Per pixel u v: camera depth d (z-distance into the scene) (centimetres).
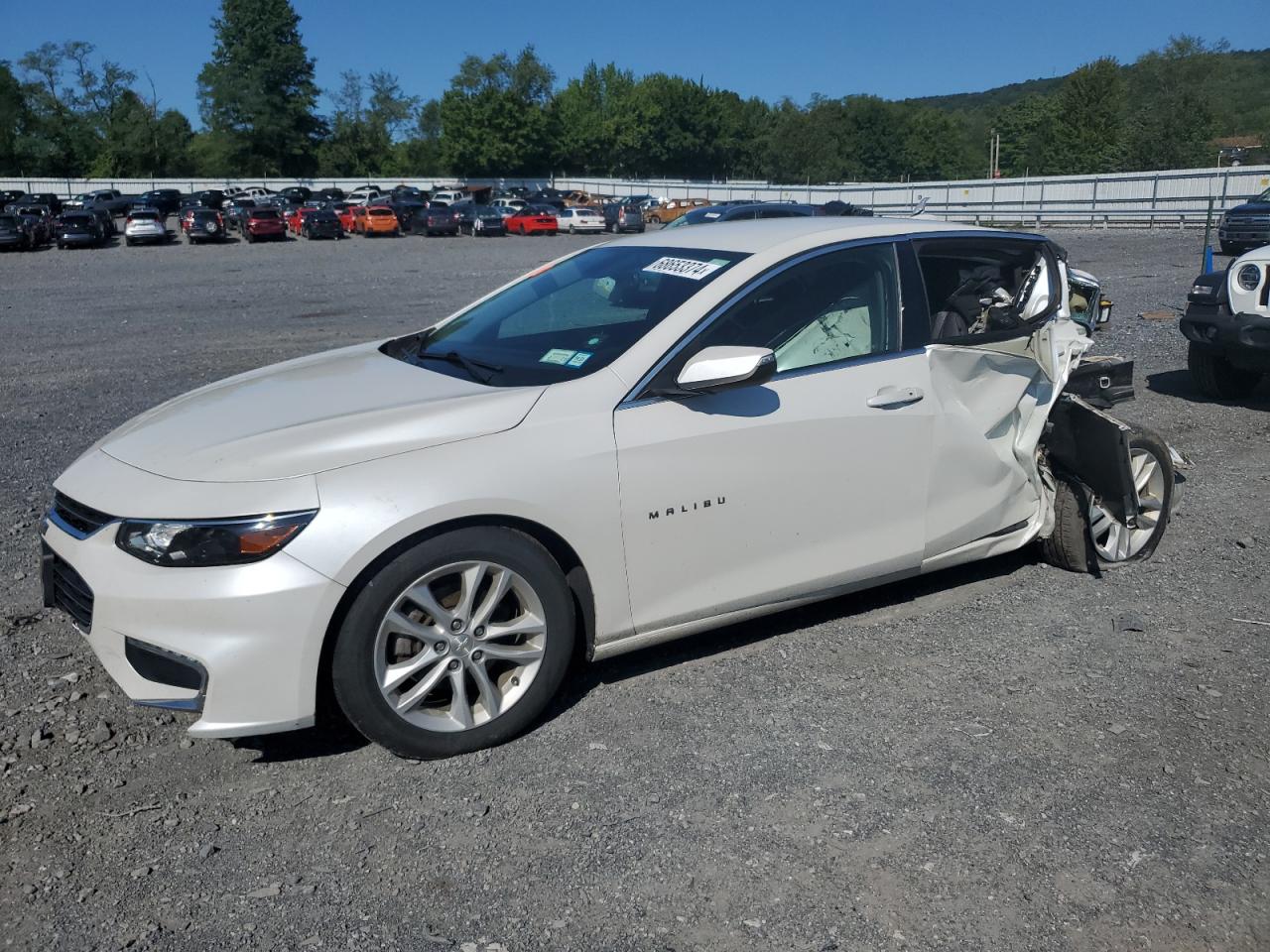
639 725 346
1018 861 278
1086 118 8538
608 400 343
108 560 304
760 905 261
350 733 344
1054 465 471
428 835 289
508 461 321
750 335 370
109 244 4500
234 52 10769
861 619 430
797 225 422
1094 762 324
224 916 256
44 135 10656
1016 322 435
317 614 297
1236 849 283
